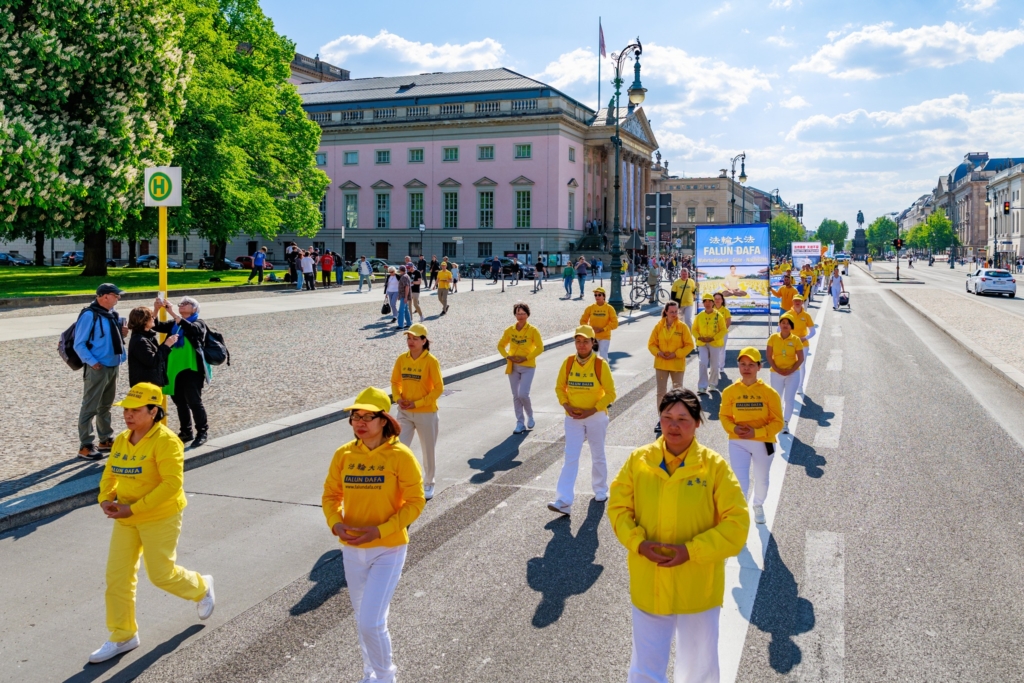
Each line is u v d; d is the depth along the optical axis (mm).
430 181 78375
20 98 27484
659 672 3881
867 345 21688
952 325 26328
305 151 56094
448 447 10578
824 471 9266
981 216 167125
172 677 4754
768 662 4906
